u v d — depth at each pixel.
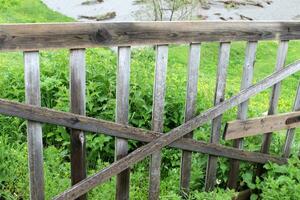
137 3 21.78
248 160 5.16
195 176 5.10
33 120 3.84
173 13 18.72
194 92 4.52
